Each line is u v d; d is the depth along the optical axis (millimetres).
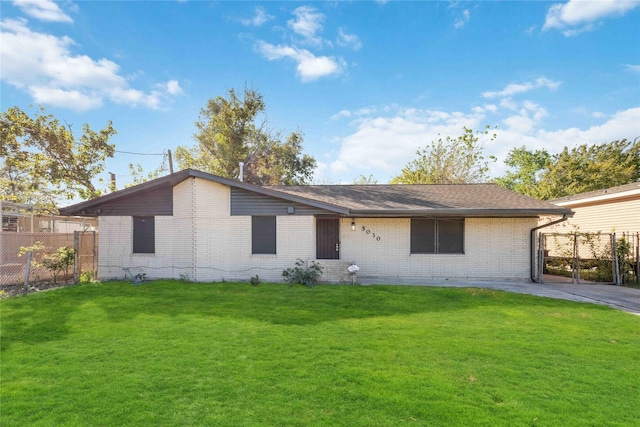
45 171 19062
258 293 9828
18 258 11867
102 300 8852
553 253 17984
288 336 6215
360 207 12523
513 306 8742
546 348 5762
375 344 5836
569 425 3516
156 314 7602
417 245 13391
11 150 18375
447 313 8008
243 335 6250
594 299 9977
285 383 4367
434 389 4246
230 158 28078
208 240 12117
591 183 28328
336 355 5332
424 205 12805
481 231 13211
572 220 18000
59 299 8961
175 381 4402
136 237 12633
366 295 9641
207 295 9531
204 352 5410
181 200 12297
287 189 15844
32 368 4801
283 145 32438
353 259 13500
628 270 13000
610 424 3541
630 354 5547
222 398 3990
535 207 12359
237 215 12109
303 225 12047
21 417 3580
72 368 4801
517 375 4699
